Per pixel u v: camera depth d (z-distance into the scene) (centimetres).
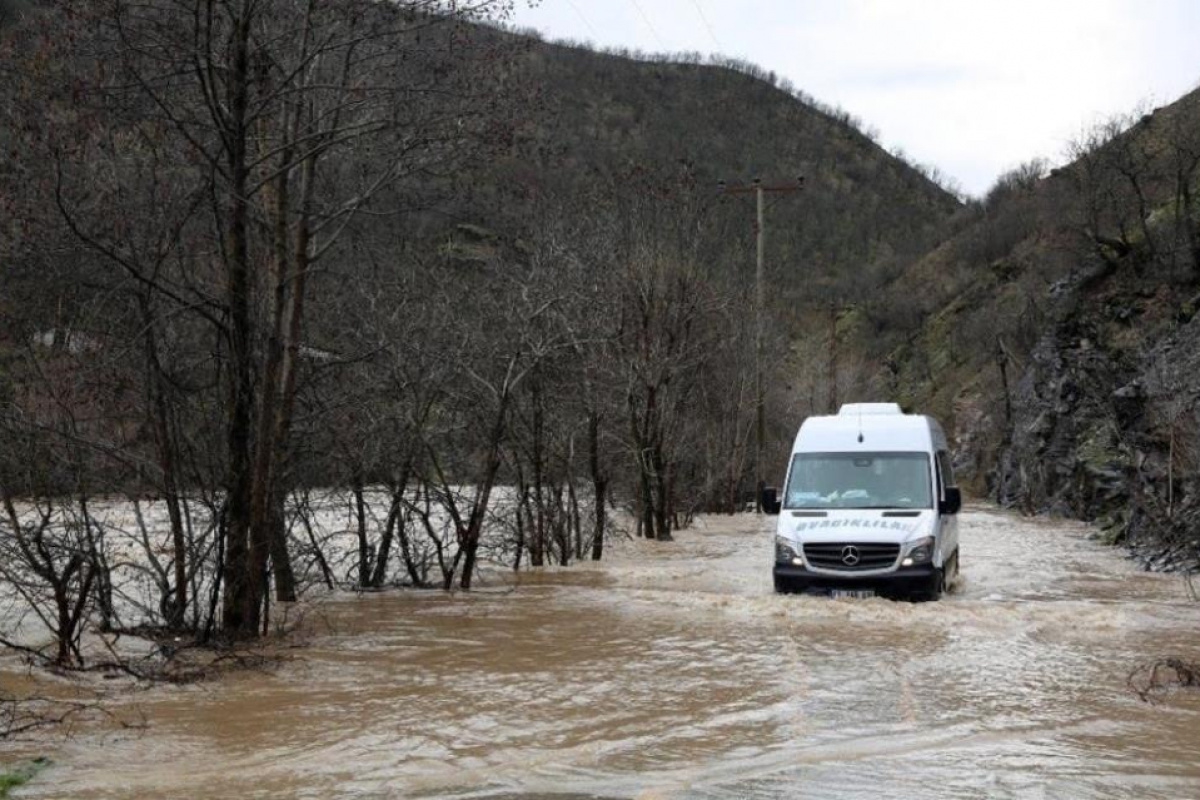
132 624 1262
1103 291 4350
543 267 1905
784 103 12719
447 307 1662
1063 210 5666
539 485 1958
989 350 6378
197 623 1168
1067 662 1050
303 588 1614
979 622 1276
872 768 712
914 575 1433
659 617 1334
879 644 1146
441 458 1816
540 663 1057
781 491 1711
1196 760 728
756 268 4012
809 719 836
